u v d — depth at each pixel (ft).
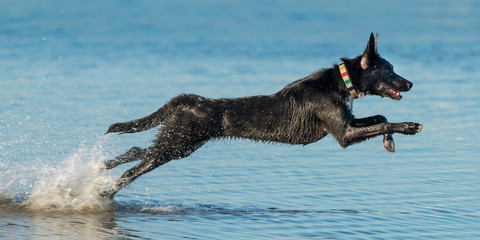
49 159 40.57
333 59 86.99
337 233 29.94
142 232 29.96
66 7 120.78
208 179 39.52
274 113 34.71
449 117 58.23
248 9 133.69
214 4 138.31
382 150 47.52
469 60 90.68
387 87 34.71
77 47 87.15
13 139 45.14
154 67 77.25
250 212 33.32
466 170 41.65
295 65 81.82
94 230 30.09
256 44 96.48
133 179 35.24
